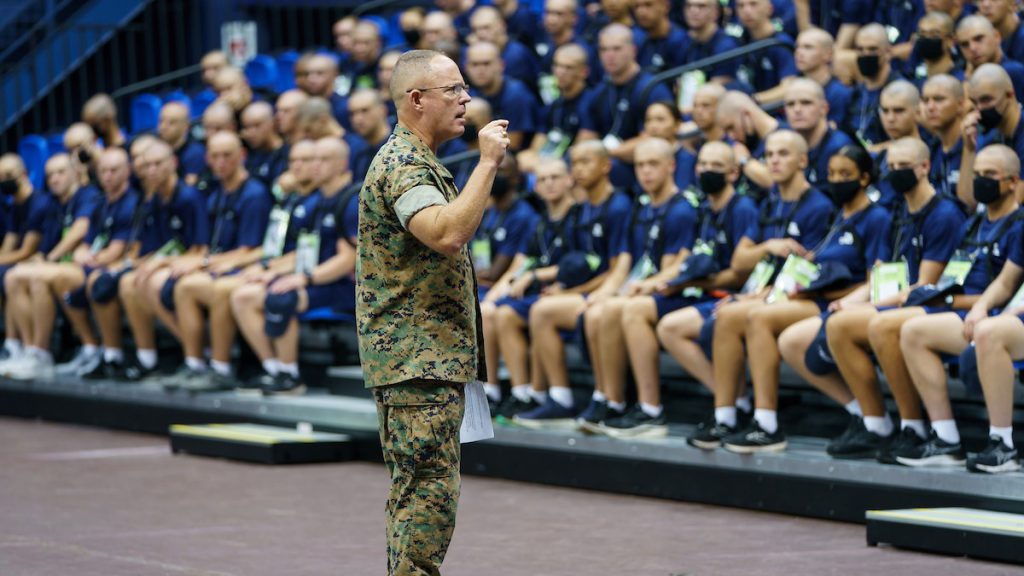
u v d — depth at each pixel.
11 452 25.20
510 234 23.48
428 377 11.73
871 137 22.27
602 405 20.61
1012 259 17.20
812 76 23.08
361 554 16.50
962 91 19.11
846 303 18.17
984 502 16.30
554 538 17.20
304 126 26.98
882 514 16.12
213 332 26.34
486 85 27.23
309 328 26.55
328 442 23.42
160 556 16.55
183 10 41.41
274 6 40.00
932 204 18.33
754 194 21.47
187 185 28.16
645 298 20.28
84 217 29.98
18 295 29.67
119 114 38.88
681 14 28.97
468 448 21.94
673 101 24.08
